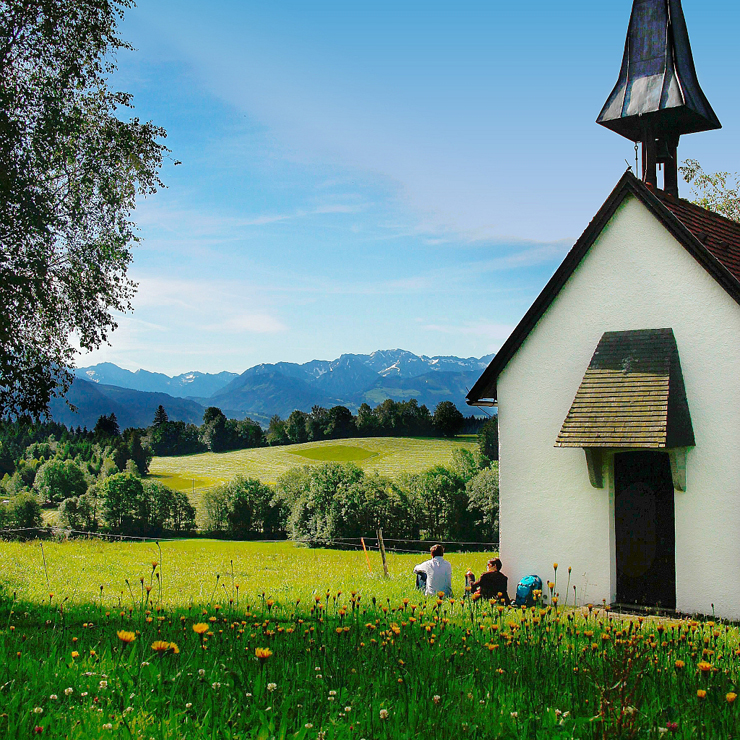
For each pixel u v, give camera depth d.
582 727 4.48
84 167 23.84
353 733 4.30
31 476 171.88
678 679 5.72
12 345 22.75
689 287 14.77
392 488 93.44
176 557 29.22
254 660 6.06
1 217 21.72
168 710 4.54
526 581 14.94
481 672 6.01
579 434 14.52
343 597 14.78
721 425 14.09
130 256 25.14
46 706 4.50
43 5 21.92
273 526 104.75
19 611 11.25
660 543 14.62
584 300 16.06
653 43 17.45
